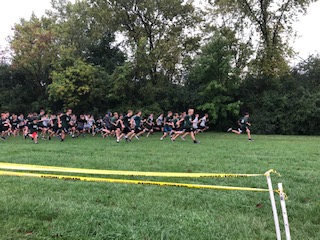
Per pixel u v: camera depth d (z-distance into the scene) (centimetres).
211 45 2523
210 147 1264
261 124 2503
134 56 2602
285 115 2498
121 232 371
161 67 2781
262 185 605
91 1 2730
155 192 552
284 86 2698
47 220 414
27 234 368
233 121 2644
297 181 648
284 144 1429
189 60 2762
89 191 556
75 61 2533
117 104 2669
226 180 648
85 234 368
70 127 1850
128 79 2566
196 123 2062
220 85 2427
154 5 2689
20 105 2784
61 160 875
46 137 1872
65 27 2731
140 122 1658
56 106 2761
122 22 2802
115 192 548
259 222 411
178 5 2694
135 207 473
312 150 1179
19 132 2278
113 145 1336
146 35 2802
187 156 984
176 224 398
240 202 497
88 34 2942
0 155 976
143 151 1112
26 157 927
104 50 2866
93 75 2506
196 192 554
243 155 1016
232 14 2764
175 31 2756
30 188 568
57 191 558
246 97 2708
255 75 2767
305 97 2505
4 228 377
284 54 2648
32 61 2622
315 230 388
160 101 2703
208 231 378
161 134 2202
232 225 401
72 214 426
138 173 390
